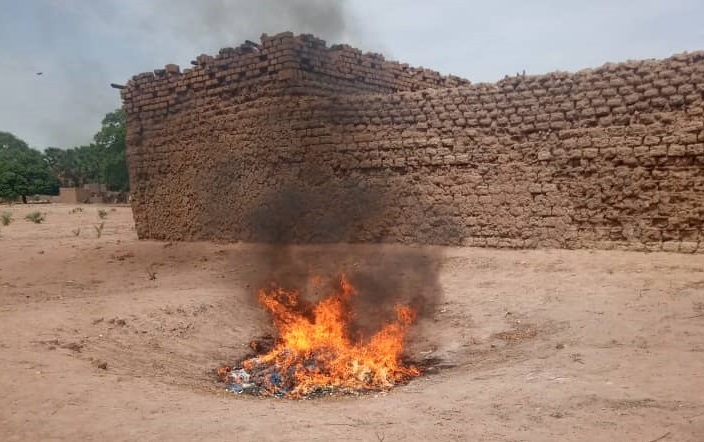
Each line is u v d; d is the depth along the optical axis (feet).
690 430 15.37
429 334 31.55
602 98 42.01
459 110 47.29
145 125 65.77
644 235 40.96
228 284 41.96
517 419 16.98
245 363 28.45
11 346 24.27
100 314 30.50
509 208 45.62
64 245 67.72
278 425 16.61
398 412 18.19
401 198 49.78
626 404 17.56
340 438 15.47
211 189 59.62
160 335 29.60
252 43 55.67
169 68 62.34
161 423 16.58
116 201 239.50
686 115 39.42
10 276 47.83
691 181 39.37
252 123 55.77
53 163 342.44
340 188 51.96
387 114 50.11
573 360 22.80
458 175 47.52
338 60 55.72
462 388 20.77
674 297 30.68
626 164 41.42
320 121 52.34
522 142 45.06
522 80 44.83
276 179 54.65
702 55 38.91
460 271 42.32
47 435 15.62
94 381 20.57
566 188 43.57
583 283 35.68
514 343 27.35
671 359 21.83
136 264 53.01
